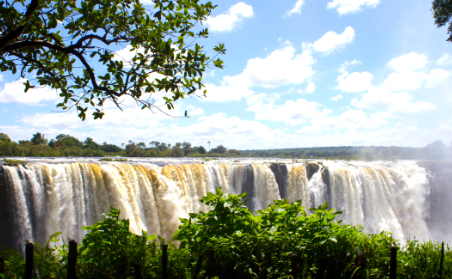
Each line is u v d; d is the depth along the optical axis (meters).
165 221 19.92
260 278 4.12
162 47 5.52
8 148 42.62
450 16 12.95
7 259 3.61
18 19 5.56
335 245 4.34
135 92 5.75
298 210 4.39
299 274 4.09
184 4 5.99
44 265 3.58
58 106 6.31
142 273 3.72
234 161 32.19
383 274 4.25
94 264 3.71
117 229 3.86
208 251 4.02
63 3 6.13
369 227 26.00
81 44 5.73
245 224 4.34
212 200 4.43
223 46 6.02
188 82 6.05
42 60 6.86
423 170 28.62
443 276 4.48
